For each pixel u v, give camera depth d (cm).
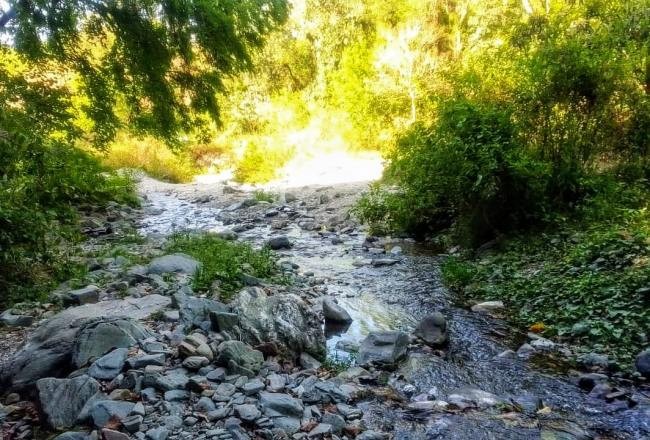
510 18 1577
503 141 743
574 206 771
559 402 374
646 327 457
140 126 880
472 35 1762
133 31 777
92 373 357
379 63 1883
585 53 736
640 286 500
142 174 2164
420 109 1647
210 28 834
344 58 2144
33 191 628
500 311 572
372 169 1767
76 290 564
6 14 657
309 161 2089
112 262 750
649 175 797
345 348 485
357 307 604
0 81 678
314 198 1461
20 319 498
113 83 818
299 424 319
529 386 401
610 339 459
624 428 335
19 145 594
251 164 2136
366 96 1939
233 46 888
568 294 544
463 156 749
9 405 342
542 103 770
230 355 381
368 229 1052
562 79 745
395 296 642
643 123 765
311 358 441
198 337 419
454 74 1045
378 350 458
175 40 820
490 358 457
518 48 957
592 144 779
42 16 676
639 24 821
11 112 627
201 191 1811
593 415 354
